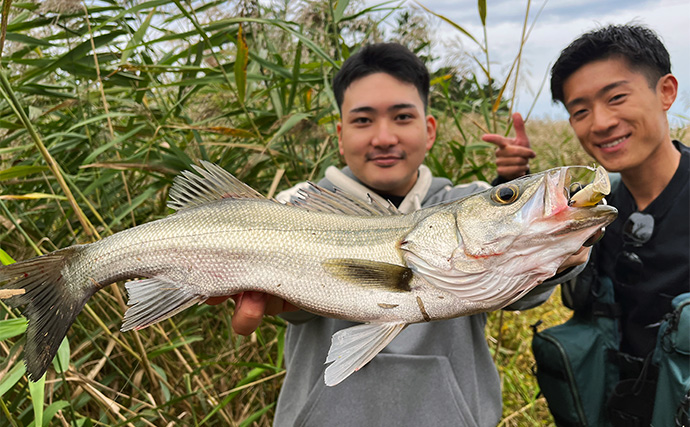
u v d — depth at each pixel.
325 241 0.57
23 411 0.83
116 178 1.13
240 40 0.96
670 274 0.77
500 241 0.53
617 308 0.81
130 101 1.11
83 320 1.00
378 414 0.70
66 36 1.06
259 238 0.57
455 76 1.30
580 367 0.82
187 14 0.97
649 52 0.76
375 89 0.75
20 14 0.99
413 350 0.72
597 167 0.50
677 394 0.68
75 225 1.07
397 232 0.57
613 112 0.77
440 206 0.57
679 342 0.68
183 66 1.03
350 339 0.56
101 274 0.57
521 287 0.54
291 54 1.32
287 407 0.75
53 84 1.16
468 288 0.54
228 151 1.12
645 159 0.78
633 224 0.79
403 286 0.55
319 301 0.56
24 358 0.54
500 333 1.11
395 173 0.76
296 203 0.62
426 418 0.69
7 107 1.03
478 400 0.72
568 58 0.80
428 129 0.90
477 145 1.24
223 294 0.58
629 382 0.77
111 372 1.01
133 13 1.08
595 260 0.84
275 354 1.12
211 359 1.05
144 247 0.57
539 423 1.08
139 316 0.56
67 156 1.12
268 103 1.37
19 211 1.00
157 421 0.94
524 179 0.54
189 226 0.57
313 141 1.20
